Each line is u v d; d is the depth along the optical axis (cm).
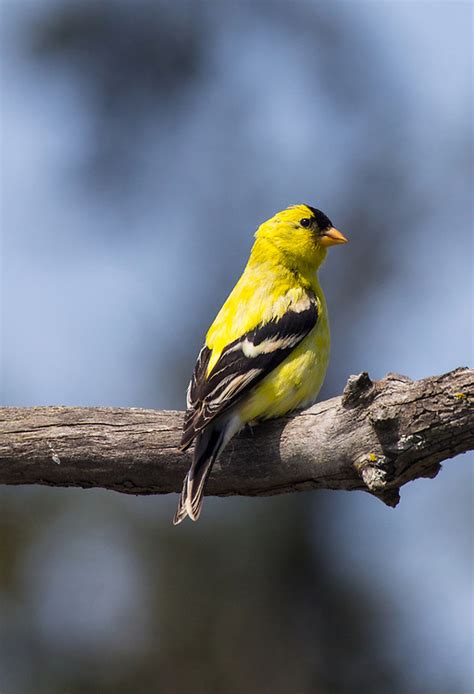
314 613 1286
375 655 1275
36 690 1206
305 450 816
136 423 873
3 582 1230
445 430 728
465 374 726
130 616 1243
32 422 877
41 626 1228
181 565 1263
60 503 1262
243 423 884
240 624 1259
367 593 1305
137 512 1269
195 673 1233
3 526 1245
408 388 748
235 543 1278
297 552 1297
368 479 760
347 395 770
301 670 1252
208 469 840
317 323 955
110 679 1220
